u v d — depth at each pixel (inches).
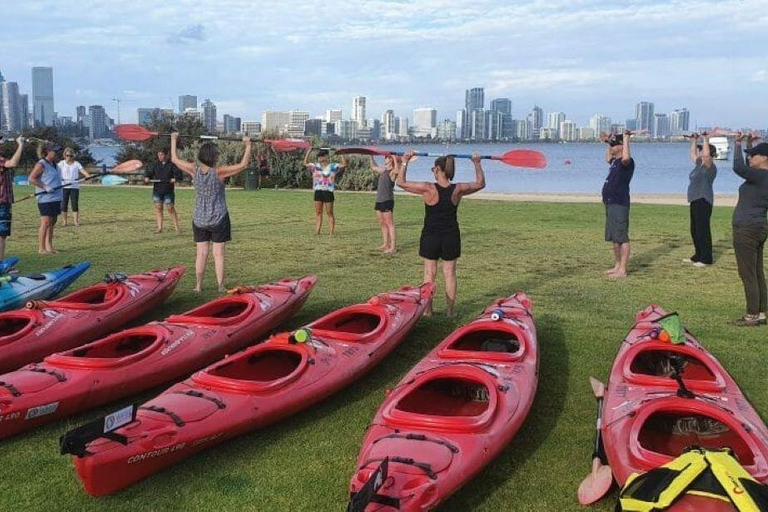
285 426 209.6
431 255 313.7
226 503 165.3
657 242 538.6
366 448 163.3
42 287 325.1
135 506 163.6
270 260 458.0
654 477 138.6
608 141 402.9
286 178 1221.7
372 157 495.2
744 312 321.4
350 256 473.7
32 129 1523.1
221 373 212.4
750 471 146.6
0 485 173.0
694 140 437.7
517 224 655.8
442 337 292.2
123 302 291.0
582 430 204.2
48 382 199.2
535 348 229.1
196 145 1248.8
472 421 169.3
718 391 189.3
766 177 288.7
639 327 248.4
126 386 213.5
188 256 467.8
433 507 146.2
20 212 747.4
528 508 163.2
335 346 232.4
